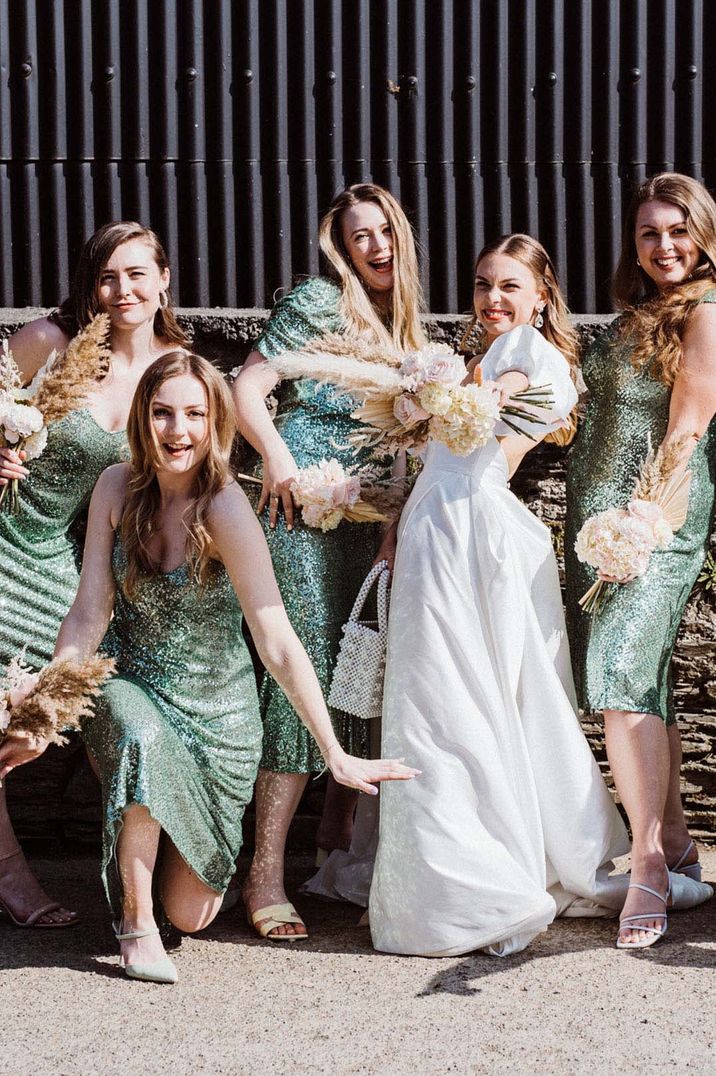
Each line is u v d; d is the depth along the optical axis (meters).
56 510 3.82
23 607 3.78
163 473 3.26
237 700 3.37
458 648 3.37
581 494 3.76
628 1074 2.58
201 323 4.45
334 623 3.69
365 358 3.46
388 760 3.21
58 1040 2.77
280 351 3.79
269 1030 2.82
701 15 4.56
